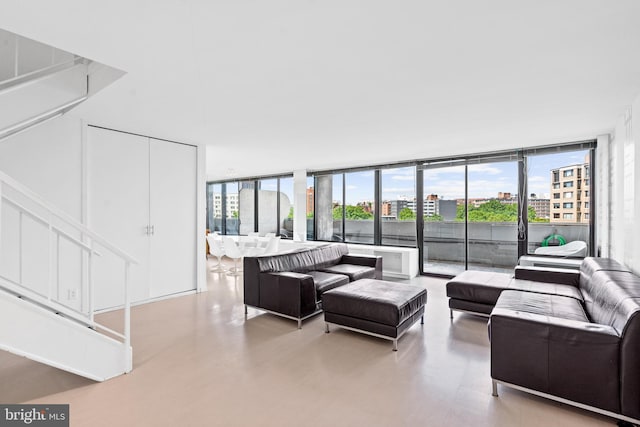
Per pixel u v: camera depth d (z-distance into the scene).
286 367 2.76
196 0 1.66
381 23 1.89
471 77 2.67
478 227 6.03
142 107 3.45
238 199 10.34
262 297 4.04
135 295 4.57
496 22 1.88
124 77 2.66
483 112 3.59
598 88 2.90
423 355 2.99
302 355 2.99
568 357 2.12
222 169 8.30
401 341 3.32
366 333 3.31
